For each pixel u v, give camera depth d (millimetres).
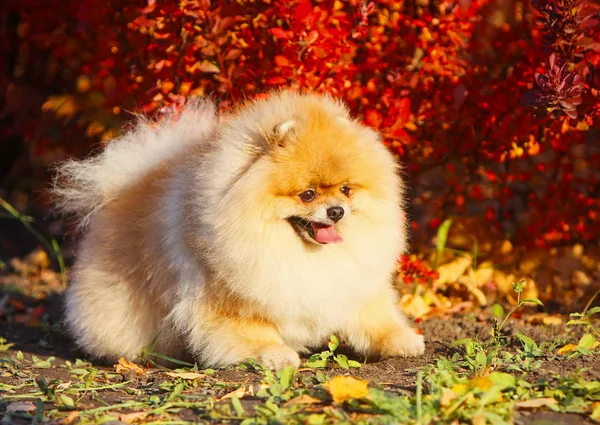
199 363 5387
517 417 3807
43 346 6465
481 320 6691
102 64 7258
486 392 3809
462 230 7539
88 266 5805
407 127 6344
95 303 5711
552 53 5750
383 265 5094
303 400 4027
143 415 4070
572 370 4598
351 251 4941
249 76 6344
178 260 5152
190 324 5188
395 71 6523
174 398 4367
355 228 4926
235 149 4895
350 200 4844
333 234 4738
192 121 5895
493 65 6816
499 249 7469
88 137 8289
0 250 9297
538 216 7398
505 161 7418
